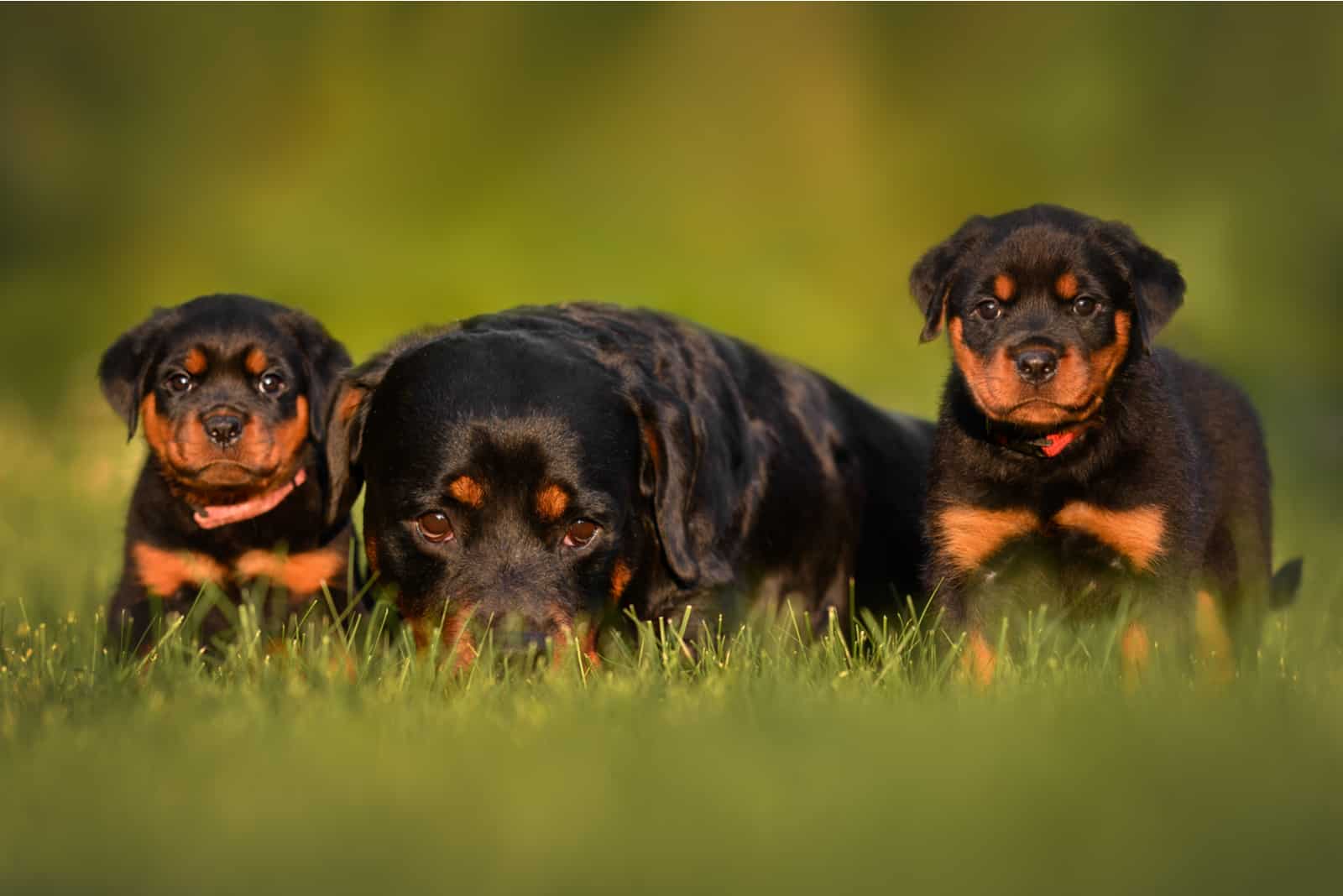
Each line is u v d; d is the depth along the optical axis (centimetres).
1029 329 880
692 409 853
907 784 518
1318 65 4341
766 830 477
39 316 4012
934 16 4775
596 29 4781
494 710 656
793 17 4781
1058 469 883
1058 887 442
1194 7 4459
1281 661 820
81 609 1044
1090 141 4459
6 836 477
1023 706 646
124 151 4756
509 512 770
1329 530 1561
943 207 4503
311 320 1006
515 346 820
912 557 1063
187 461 923
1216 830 477
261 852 461
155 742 587
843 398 1076
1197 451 935
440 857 459
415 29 4794
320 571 961
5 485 1722
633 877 447
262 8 4772
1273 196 3809
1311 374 3064
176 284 4278
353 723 617
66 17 4791
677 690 704
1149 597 881
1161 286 902
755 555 930
